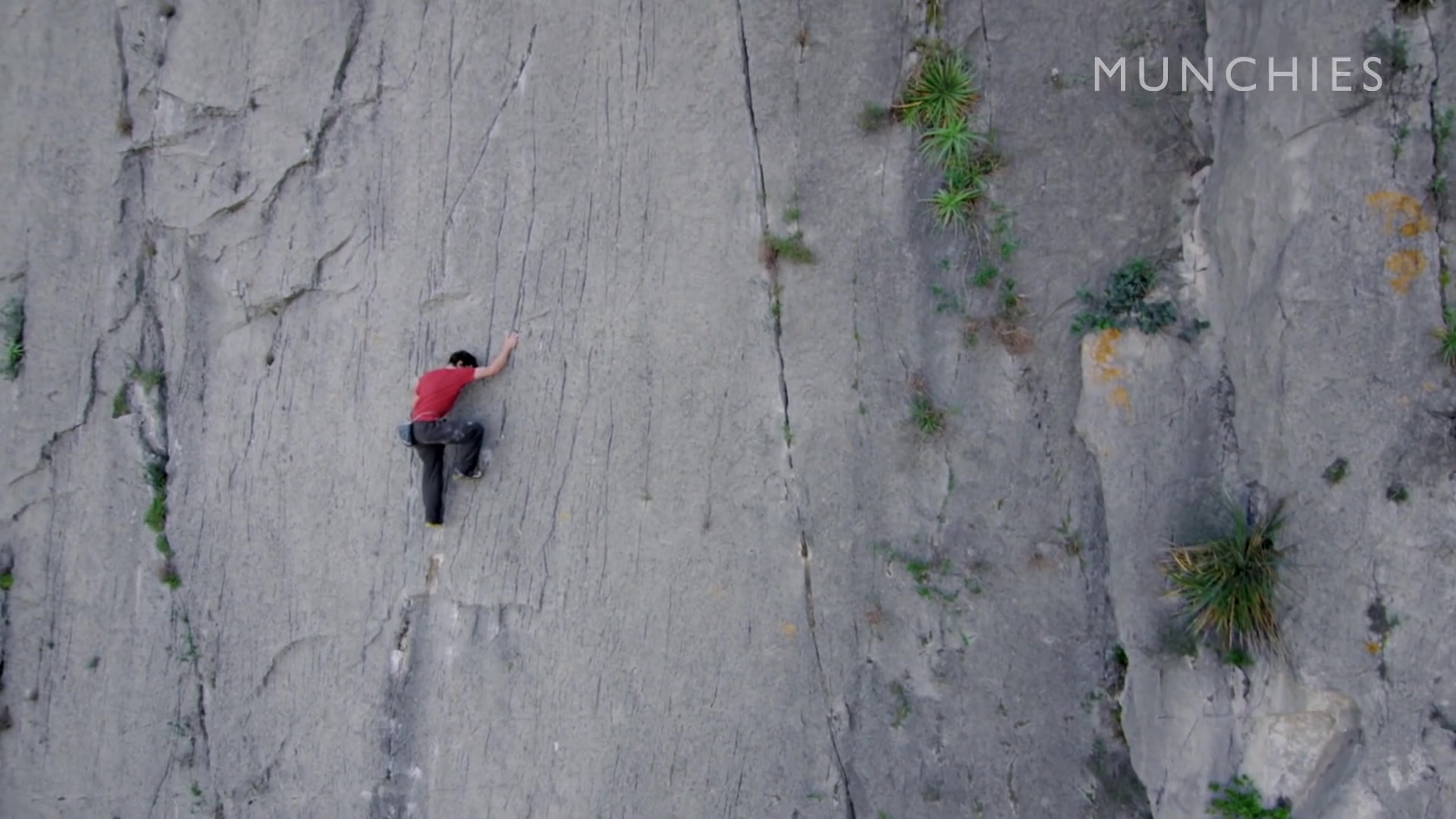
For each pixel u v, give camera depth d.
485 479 7.54
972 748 7.03
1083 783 6.79
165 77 7.80
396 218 7.58
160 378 7.95
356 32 7.57
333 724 7.86
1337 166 5.52
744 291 7.22
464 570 7.62
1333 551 5.66
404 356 7.60
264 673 7.91
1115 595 6.43
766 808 7.42
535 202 7.44
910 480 7.02
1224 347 6.21
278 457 7.80
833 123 7.04
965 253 6.86
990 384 6.85
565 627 7.56
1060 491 6.73
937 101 6.77
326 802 7.91
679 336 7.31
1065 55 6.64
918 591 7.04
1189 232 6.45
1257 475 5.96
